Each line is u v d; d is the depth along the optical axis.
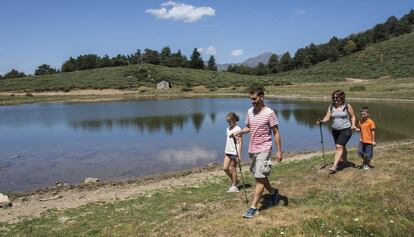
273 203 9.33
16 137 33.62
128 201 13.84
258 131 8.37
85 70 163.12
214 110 55.69
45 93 113.19
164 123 40.88
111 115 51.03
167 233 8.30
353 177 11.12
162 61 185.12
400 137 27.92
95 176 19.69
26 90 117.31
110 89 120.06
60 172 20.73
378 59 148.50
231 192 12.55
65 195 16.09
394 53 148.25
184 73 148.88
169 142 28.77
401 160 13.11
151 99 89.50
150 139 30.41
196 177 17.95
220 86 123.31
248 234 7.57
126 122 42.53
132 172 20.27
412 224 7.68
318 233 7.42
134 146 27.47
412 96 62.03
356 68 147.25
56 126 40.72
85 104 76.56
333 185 10.52
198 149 25.89
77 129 37.75
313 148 25.47
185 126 38.16
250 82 130.38
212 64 195.75
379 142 25.84
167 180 17.78
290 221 8.08
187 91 112.50
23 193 16.86
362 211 8.34
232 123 12.55
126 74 144.38
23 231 11.19
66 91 116.50
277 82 126.88
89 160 23.41
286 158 21.38
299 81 134.62
